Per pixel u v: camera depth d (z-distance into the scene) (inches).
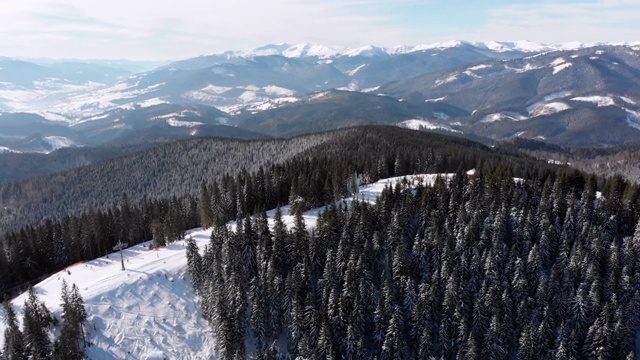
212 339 3417.8
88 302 3425.2
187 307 3622.0
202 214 5270.7
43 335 2962.6
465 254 3651.6
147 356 3196.4
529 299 3378.4
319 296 3496.6
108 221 5551.2
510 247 3814.0
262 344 3348.9
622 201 4025.6
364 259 3523.6
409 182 5014.8
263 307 3400.6
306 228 4355.3
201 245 4379.9
